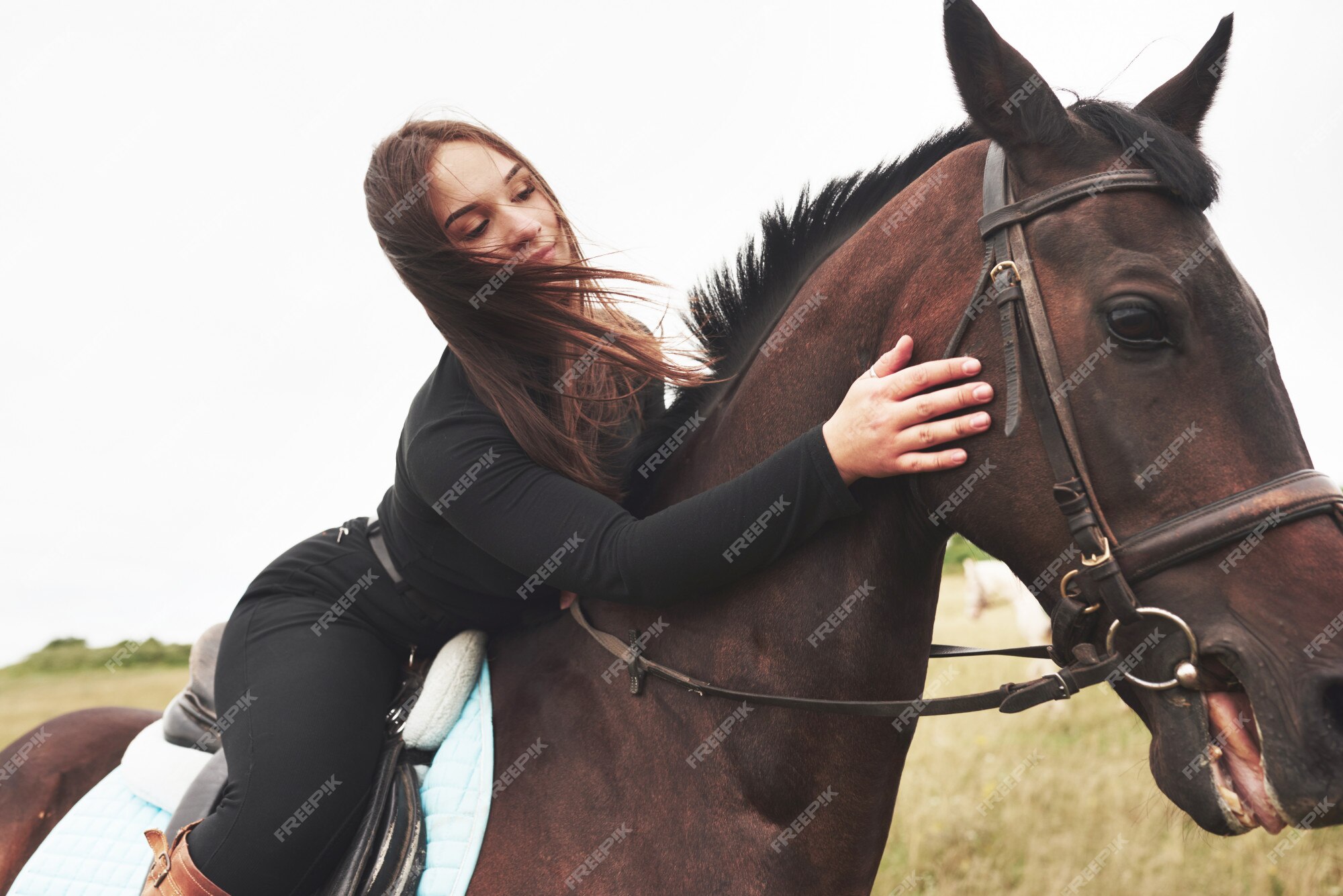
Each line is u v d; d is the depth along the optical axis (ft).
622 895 4.89
